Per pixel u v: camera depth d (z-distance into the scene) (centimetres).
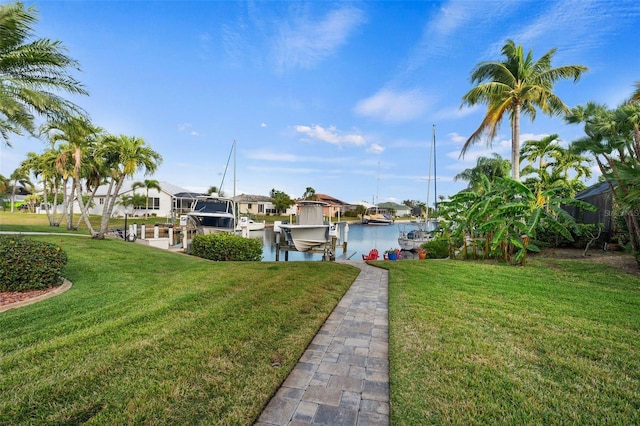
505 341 402
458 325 458
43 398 265
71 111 952
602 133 809
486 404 272
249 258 1309
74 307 500
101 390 279
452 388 297
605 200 1188
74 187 1877
